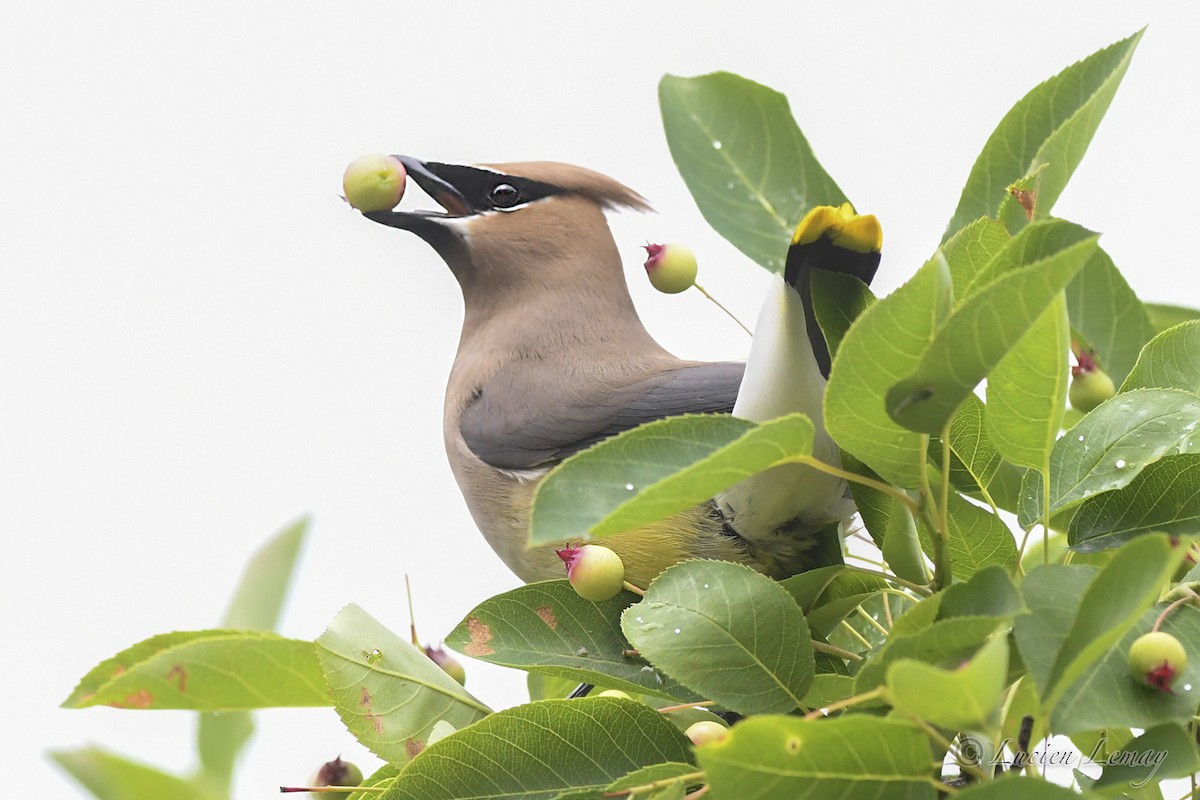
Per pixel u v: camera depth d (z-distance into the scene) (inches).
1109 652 189.0
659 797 201.0
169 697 236.4
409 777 212.2
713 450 183.5
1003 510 269.0
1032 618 182.9
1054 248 202.1
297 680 243.1
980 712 159.2
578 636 247.3
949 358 182.2
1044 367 200.7
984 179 275.9
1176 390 225.0
